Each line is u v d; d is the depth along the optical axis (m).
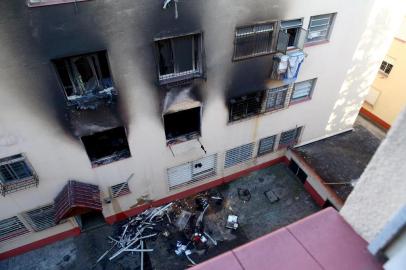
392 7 14.95
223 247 16.98
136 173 15.70
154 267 16.19
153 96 12.98
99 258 16.45
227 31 12.41
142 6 10.31
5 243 15.47
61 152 13.02
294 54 13.99
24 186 13.29
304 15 13.46
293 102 17.33
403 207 2.60
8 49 9.51
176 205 18.61
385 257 3.02
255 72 14.48
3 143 11.59
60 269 16.02
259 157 19.64
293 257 3.46
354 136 20.92
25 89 10.59
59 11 9.38
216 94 14.45
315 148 19.98
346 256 3.31
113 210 17.00
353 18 14.61
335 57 15.94
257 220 18.19
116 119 13.00
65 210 13.55
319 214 3.75
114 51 10.95
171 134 15.76
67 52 10.30
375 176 3.03
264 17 12.63
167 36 11.40
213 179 19.11
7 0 8.66
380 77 23.33
